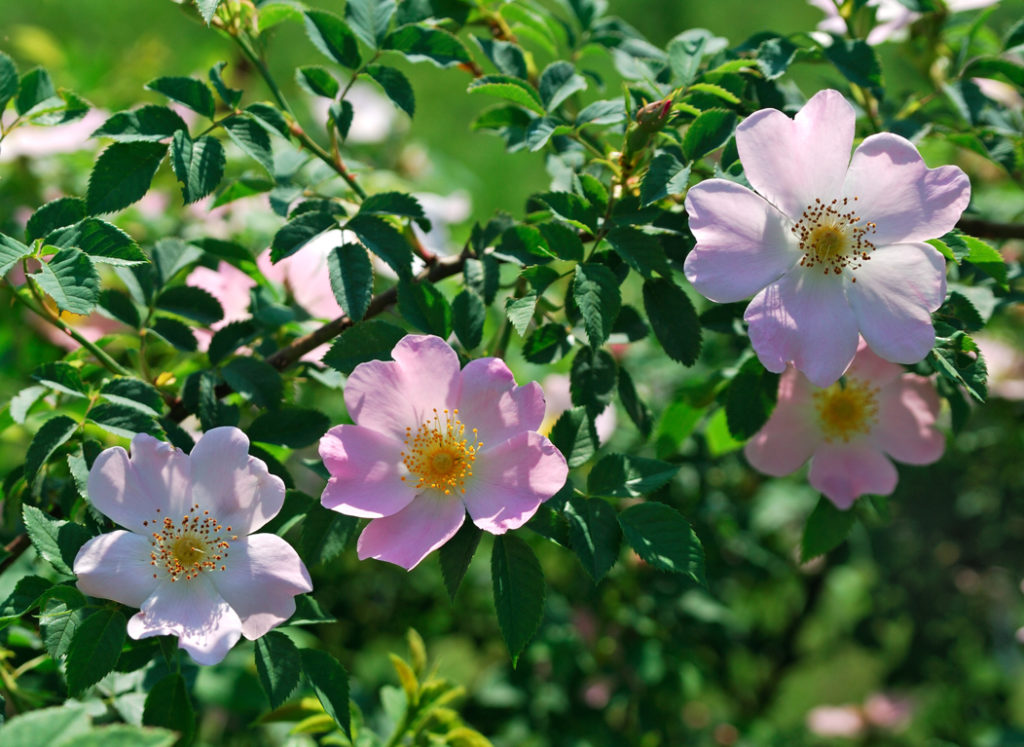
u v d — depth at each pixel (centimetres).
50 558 55
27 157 73
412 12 62
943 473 88
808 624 102
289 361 60
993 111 63
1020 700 102
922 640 96
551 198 58
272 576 55
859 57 61
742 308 61
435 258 61
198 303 62
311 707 62
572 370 59
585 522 56
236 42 60
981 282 62
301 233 58
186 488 55
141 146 57
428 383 56
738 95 60
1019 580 91
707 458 77
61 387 57
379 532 55
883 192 56
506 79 59
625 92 58
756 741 89
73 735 51
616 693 76
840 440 62
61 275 55
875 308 56
